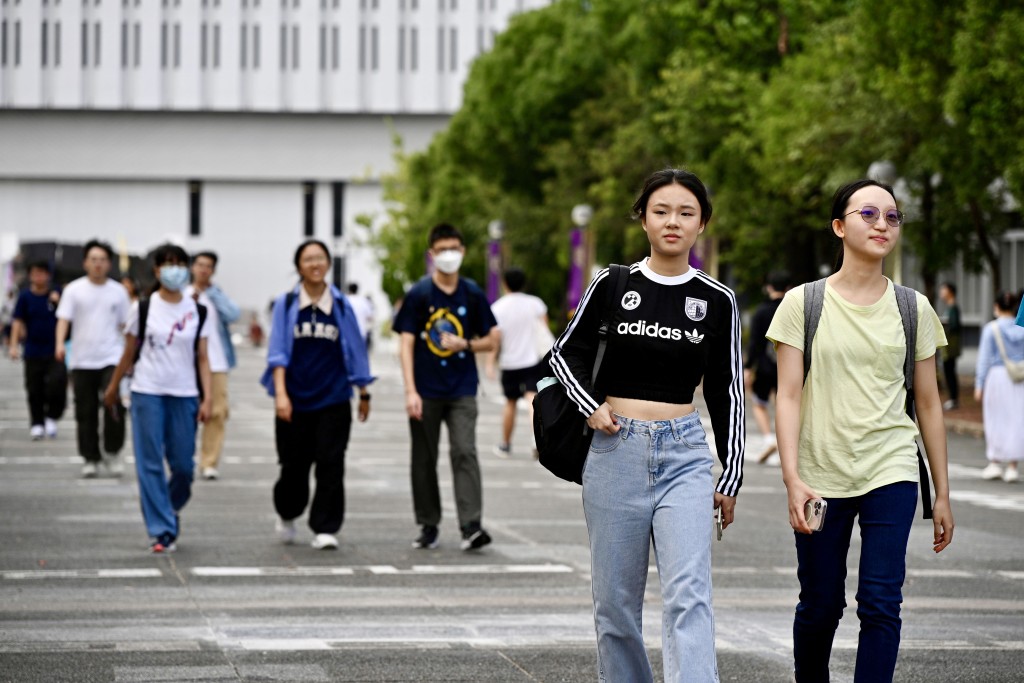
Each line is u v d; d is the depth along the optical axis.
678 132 88.88
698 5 90.12
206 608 19.64
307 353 24.75
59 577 22.05
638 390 12.05
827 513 12.83
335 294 24.78
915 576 23.42
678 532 11.70
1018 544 27.22
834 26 71.94
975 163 59.38
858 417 12.80
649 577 22.95
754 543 26.73
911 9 56.34
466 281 25.41
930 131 61.38
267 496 33.12
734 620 19.20
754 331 41.97
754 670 16.05
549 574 22.84
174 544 24.98
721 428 12.23
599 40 118.75
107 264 36.22
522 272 44.44
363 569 23.14
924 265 73.00
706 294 12.10
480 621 18.89
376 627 18.41
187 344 24.56
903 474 12.69
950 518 13.06
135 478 36.28
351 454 45.12
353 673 15.68
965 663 16.58
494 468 40.62
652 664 16.44
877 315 12.93
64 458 41.16
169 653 16.69
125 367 24.62
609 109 114.94
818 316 12.97
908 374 13.00
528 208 124.19
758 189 83.44
